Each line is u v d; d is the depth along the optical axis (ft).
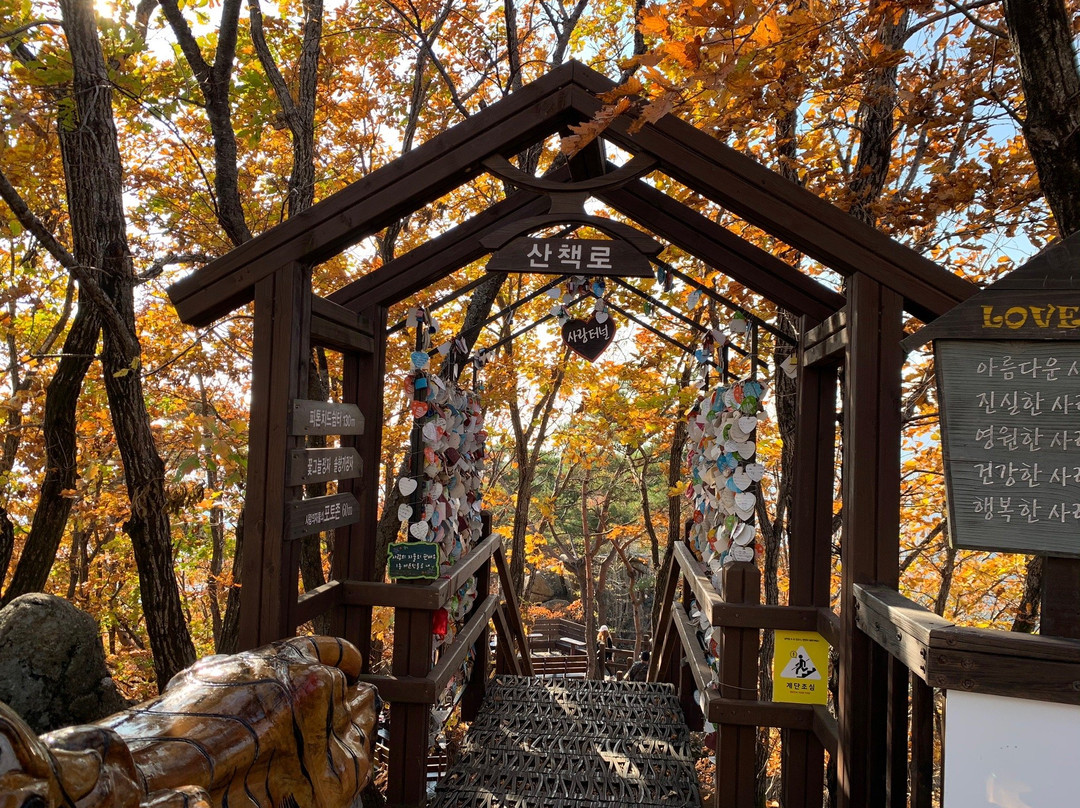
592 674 45.52
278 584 9.45
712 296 12.86
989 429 7.16
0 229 15.65
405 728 12.09
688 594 18.66
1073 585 6.81
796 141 17.88
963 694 6.57
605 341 13.92
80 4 13.44
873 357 9.13
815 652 11.63
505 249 10.12
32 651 9.98
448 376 14.92
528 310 36.55
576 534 71.31
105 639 45.70
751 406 12.24
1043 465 7.02
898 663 8.01
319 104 26.09
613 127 9.39
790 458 19.36
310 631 28.94
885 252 9.09
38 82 13.23
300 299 9.93
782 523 20.20
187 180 24.76
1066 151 9.12
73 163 14.25
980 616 36.70
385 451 30.50
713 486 14.25
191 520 26.40
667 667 18.90
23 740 3.92
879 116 15.99
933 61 13.58
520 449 38.04
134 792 4.80
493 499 43.57
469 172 9.99
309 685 7.36
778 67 11.70
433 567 12.29
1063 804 6.35
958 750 6.54
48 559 17.97
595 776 12.41
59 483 17.89
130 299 14.89
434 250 13.32
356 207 9.70
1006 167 14.37
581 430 41.68
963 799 6.51
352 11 25.21
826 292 12.12
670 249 22.97
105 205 14.43
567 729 14.53
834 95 15.47
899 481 9.06
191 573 39.01
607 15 27.27
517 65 21.17
